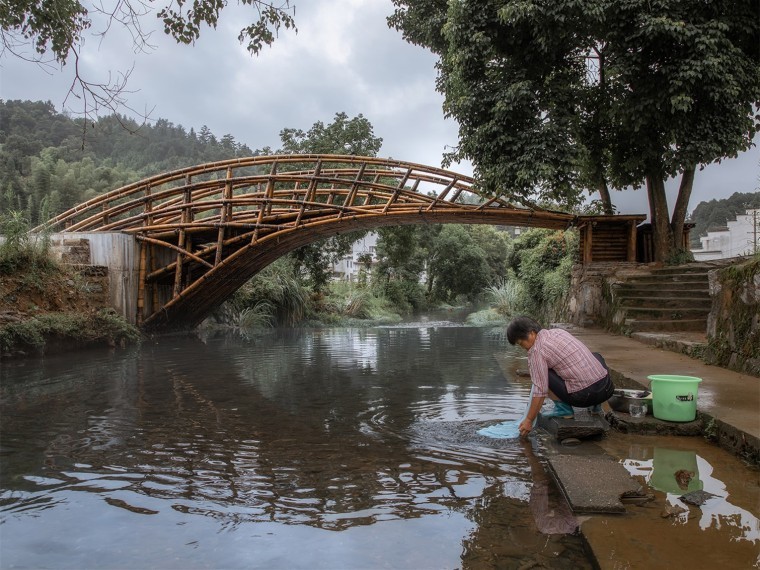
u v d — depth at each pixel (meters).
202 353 11.49
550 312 17.48
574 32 11.13
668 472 3.46
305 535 2.64
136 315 15.28
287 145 25.12
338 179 14.66
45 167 47.38
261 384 7.32
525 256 22.17
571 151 11.52
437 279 47.78
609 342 9.42
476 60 11.77
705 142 10.89
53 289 12.45
